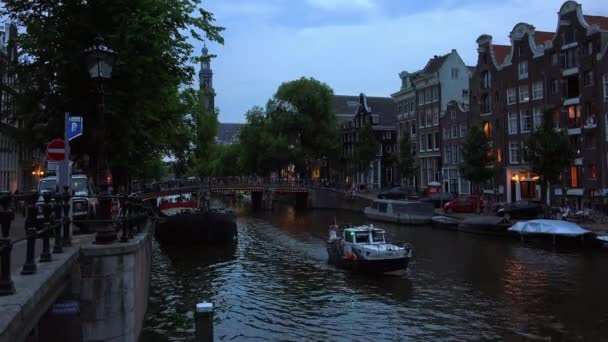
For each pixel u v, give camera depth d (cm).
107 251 1011
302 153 6906
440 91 6191
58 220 925
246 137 7119
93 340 998
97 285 1005
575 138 4153
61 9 1728
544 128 3544
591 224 3272
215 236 3528
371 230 2630
